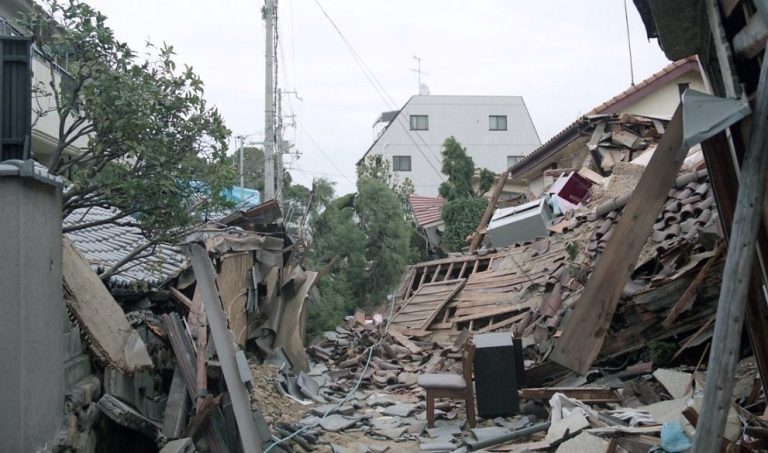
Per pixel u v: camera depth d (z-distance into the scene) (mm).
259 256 12594
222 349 6441
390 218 19938
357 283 19438
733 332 2762
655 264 8836
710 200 9016
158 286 8281
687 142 3041
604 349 8648
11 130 4156
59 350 4438
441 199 30688
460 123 37906
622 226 6293
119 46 5629
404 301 16062
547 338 10398
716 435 2740
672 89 18016
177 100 5852
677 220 9414
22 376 3719
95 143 5625
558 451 6223
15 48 4207
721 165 3941
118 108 5414
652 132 16047
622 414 6930
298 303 13891
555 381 9086
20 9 10156
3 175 3738
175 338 7074
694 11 4215
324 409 10156
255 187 30547
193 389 6609
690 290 7867
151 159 5645
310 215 19141
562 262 12250
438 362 12203
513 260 14227
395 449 8102
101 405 5254
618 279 6312
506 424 8336
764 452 4441
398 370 12789
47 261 4242
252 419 6355
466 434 8203
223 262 10555
